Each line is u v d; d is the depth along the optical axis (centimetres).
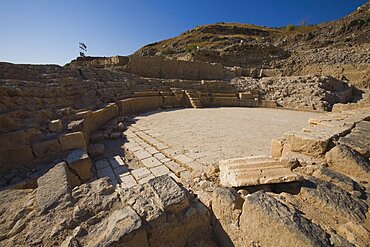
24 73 812
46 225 207
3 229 205
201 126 895
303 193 239
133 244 182
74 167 398
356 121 522
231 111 1444
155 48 6506
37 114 548
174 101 1667
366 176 270
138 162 519
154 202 228
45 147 431
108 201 237
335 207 211
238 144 627
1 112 468
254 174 272
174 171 452
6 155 389
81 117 641
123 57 1734
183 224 224
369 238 167
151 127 873
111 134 724
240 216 214
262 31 5962
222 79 2308
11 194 273
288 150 385
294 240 164
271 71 2434
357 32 3056
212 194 268
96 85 1106
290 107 1692
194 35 6103
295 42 3666
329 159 311
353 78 2039
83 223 206
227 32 5991
